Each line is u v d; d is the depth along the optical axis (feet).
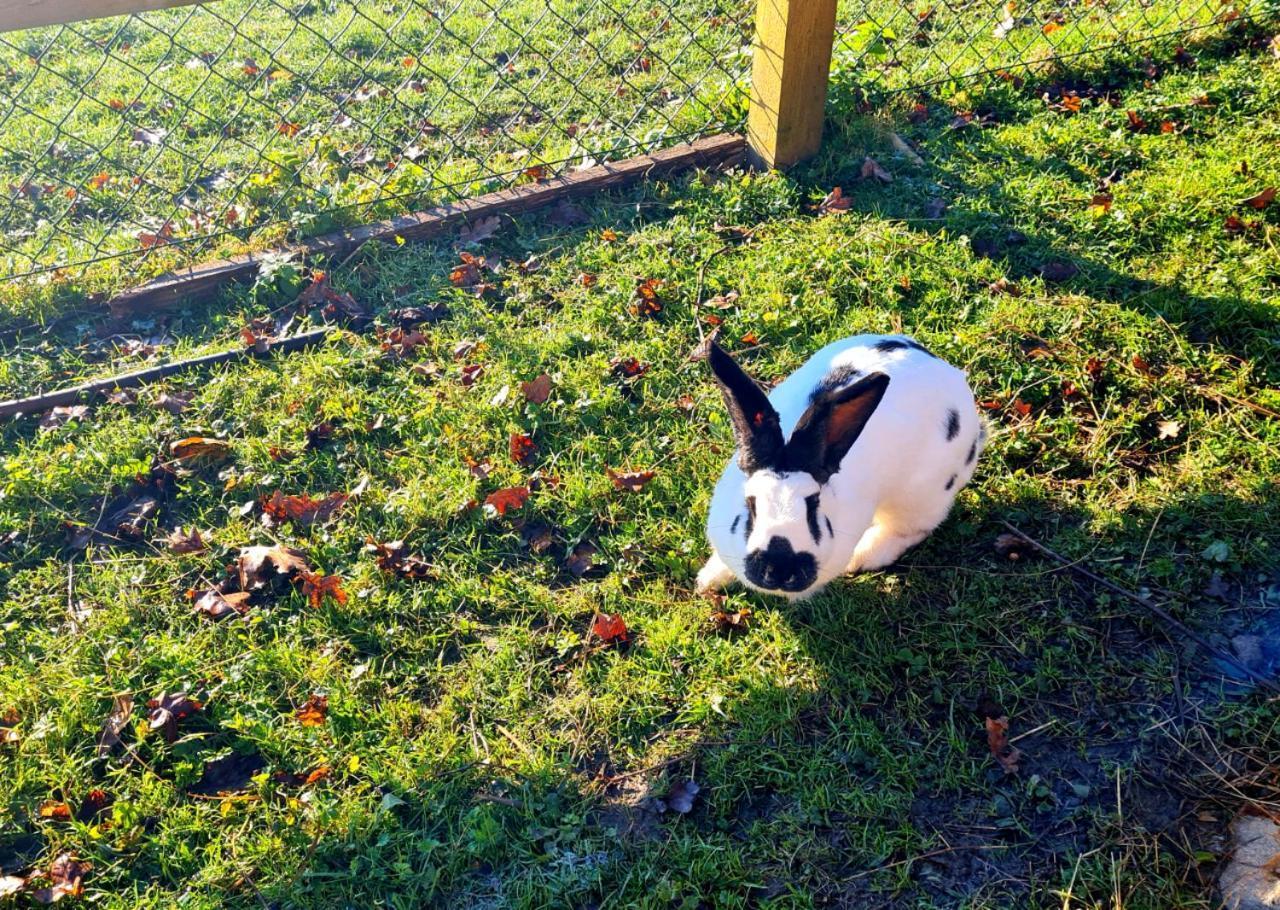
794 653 4.15
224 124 7.54
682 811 3.67
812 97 6.51
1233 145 6.47
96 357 5.76
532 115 7.63
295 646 4.24
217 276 6.10
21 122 7.73
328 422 5.26
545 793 3.75
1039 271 5.82
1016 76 7.42
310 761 3.88
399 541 4.66
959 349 5.27
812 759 3.77
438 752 3.88
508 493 4.76
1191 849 3.43
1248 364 5.04
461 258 6.25
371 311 6.00
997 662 4.03
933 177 6.57
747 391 3.73
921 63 7.61
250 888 3.53
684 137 7.04
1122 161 6.53
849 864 3.50
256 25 9.10
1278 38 7.35
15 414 5.33
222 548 4.70
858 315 5.60
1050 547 4.45
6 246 6.29
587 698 4.03
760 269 5.98
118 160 7.26
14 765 3.85
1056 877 3.42
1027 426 4.91
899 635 4.19
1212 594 4.17
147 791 3.77
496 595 4.44
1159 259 5.76
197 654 4.23
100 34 9.01
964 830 3.57
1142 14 7.80
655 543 4.62
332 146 7.05
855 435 3.66
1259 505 4.44
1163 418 4.91
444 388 5.41
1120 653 4.03
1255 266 5.56
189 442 5.09
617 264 6.14
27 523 4.82
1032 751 3.77
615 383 5.37
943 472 4.25
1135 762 3.69
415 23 8.87
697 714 3.94
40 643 4.31
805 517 3.66
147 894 3.52
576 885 3.48
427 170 6.81
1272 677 3.88
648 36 8.34
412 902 3.45
